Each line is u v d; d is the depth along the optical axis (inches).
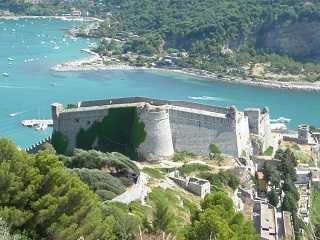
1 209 2851.9
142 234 3715.6
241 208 6446.9
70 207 3011.8
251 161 7426.2
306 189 7869.1
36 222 2920.8
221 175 6579.7
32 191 2979.8
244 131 7504.9
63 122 7007.9
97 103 7303.2
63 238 2903.5
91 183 4921.3
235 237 3614.7
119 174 5674.2
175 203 5408.5
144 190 5354.3
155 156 6879.9
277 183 7298.2
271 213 6491.1
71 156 6072.8
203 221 3644.2
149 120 6879.9
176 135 7071.9
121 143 7057.1
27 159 3152.1
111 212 3769.7
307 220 6943.9
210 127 7027.6
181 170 6535.4
